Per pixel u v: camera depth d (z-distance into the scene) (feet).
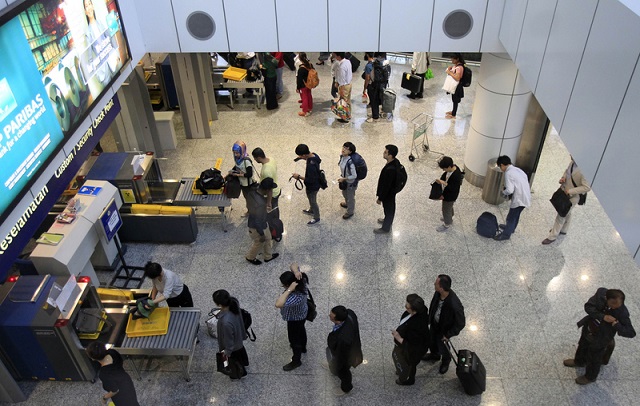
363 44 27.35
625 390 20.49
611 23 13.55
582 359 21.03
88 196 24.61
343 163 28.02
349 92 39.06
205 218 30.55
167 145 37.19
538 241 28.17
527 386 20.79
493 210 30.60
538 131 29.73
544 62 19.16
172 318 21.54
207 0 26.35
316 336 23.16
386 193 26.81
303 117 41.16
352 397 20.62
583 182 25.02
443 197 27.73
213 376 21.66
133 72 32.01
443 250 27.78
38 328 19.49
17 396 20.68
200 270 26.94
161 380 21.53
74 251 22.54
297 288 19.92
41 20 17.01
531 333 22.99
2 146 14.94
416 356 19.22
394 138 37.93
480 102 29.99
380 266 26.84
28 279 20.95
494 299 24.75
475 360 19.84
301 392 20.92
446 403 20.27
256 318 24.17
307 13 26.50
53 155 18.06
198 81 35.73
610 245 27.71
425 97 43.75
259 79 42.16
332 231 29.32
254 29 27.12
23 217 16.69
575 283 25.48
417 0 25.75
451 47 27.07
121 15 24.39
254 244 26.30
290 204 31.48
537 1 20.12
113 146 37.88
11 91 15.33
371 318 23.94
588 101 14.98
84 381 21.52
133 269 26.78
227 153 36.70
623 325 18.37
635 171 12.10
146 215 27.48
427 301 24.70
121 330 21.12
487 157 31.27
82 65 20.29
